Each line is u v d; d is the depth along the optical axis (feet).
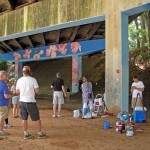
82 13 52.34
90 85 43.34
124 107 46.14
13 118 41.98
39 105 68.39
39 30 62.08
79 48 97.81
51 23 57.82
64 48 102.78
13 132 31.07
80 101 79.10
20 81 27.43
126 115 36.78
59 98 44.39
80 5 52.75
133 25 135.33
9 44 116.98
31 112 27.35
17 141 26.81
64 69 125.49
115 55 47.32
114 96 46.88
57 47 105.50
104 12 49.21
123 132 31.27
